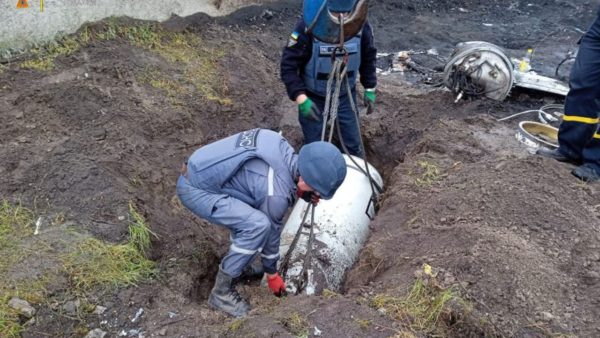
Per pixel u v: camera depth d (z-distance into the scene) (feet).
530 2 30.27
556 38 25.86
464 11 28.89
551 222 11.53
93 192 12.58
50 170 13.01
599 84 13.80
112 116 15.34
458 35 25.75
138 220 12.09
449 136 16.10
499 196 12.17
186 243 12.76
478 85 18.62
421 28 26.32
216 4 22.50
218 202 10.38
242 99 18.42
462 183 13.14
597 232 11.48
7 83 16.08
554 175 13.12
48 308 9.98
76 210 12.14
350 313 9.67
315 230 12.92
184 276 11.74
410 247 11.32
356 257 12.98
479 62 18.35
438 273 10.18
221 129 17.21
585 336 9.27
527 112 18.17
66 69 16.96
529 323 9.41
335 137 15.38
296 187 10.20
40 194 12.41
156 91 17.08
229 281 10.99
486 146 15.72
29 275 10.44
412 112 18.54
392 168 17.37
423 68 22.18
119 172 13.62
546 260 10.64
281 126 18.03
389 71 22.11
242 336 9.47
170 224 13.07
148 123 15.64
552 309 9.72
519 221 11.57
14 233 11.39
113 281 10.64
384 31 25.77
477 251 10.51
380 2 28.27
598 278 10.32
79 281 10.50
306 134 15.28
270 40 22.67
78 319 9.95
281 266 12.19
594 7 29.53
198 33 21.26
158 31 20.07
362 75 14.99
